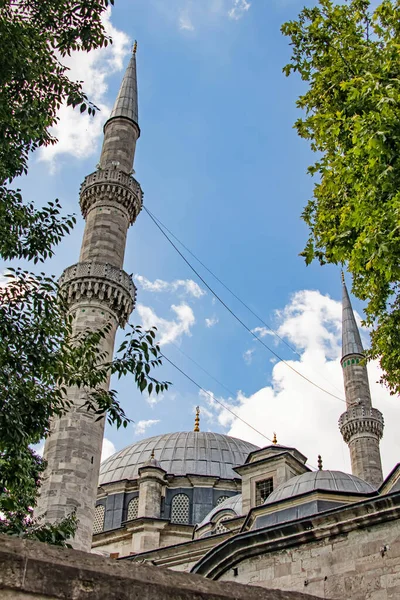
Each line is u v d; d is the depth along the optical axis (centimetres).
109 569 743
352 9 1861
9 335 1527
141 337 1561
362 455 4888
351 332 5684
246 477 3866
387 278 1360
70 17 1762
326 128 1648
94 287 3728
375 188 1423
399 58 1591
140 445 5591
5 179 1695
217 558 1834
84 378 1669
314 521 1680
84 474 3133
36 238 1672
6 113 1681
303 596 931
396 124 1394
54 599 678
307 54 1875
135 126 4781
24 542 718
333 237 1614
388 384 1733
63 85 1809
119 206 4225
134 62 5341
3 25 1648
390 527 1575
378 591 1505
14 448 1505
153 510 4575
